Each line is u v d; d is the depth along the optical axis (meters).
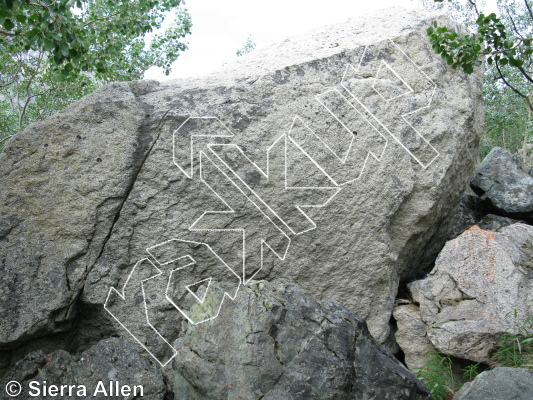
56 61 4.59
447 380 4.22
